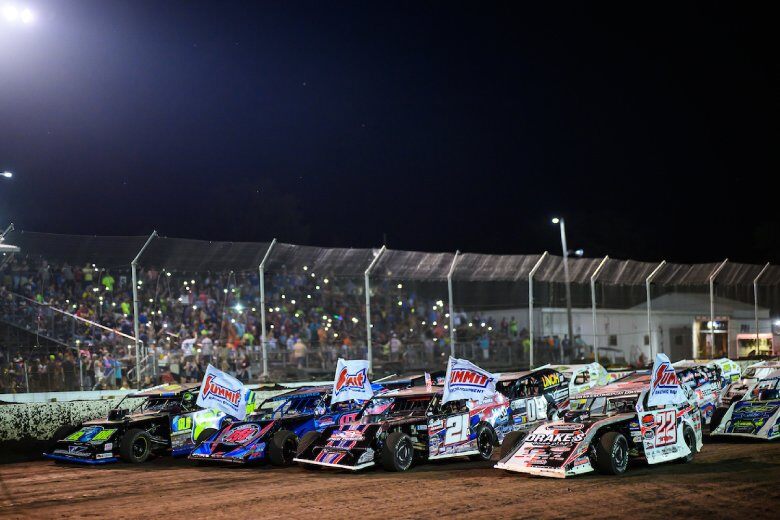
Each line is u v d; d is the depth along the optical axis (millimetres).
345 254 21250
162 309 23203
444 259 22453
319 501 9984
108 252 18797
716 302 29844
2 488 12203
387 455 12258
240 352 20969
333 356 21797
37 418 16797
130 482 12391
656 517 8383
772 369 17828
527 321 25562
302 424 14312
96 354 20266
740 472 11031
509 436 12062
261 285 20172
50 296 21906
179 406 15844
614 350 26672
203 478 12562
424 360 22734
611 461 10930
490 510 8992
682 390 12422
